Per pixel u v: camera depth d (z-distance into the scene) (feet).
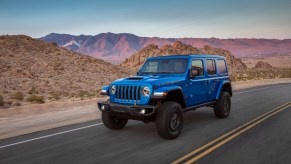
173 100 21.79
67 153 17.19
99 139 20.44
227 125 24.64
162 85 19.97
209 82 25.82
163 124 19.27
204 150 17.33
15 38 177.47
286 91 59.26
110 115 22.54
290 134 21.16
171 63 23.72
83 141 19.94
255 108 34.94
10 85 91.81
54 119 29.01
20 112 34.58
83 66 161.68
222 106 27.55
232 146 18.11
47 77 121.08
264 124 24.85
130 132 22.47
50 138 20.90
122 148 18.07
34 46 175.52
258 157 15.99
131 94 20.22
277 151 17.02
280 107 35.32
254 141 19.26
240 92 58.13
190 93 22.91
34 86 94.68
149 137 20.80
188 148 17.81
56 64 144.87
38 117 30.35
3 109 37.04
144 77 21.39
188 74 22.58
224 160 15.51
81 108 37.22
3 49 149.18
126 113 19.99
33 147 18.57
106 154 16.89
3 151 17.79
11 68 122.93
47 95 68.44
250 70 386.73
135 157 16.22
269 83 93.15
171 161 15.43
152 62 25.00
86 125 25.55
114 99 21.33
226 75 29.84
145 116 19.40
